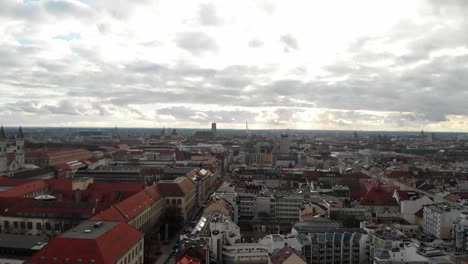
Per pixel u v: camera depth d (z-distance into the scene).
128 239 197.25
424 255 193.00
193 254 193.62
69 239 176.25
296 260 186.50
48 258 171.00
